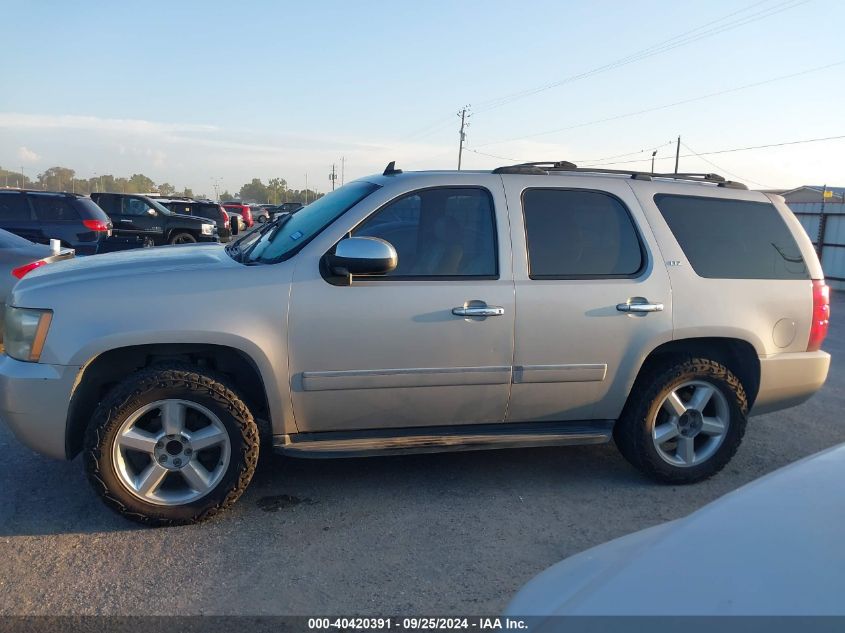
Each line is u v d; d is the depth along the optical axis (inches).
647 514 163.5
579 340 167.3
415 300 156.9
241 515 157.0
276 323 150.6
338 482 176.1
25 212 507.2
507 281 163.6
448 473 184.1
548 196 172.7
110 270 153.9
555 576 83.1
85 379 149.6
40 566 134.0
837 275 717.9
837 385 292.0
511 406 168.4
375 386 157.2
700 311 175.0
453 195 166.9
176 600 123.6
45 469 179.0
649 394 173.9
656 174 187.0
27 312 145.8
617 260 173.2
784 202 193.0
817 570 67.9
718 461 180.7
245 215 1432.1
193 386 147.6
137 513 147.5
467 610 122.5
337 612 121.2
